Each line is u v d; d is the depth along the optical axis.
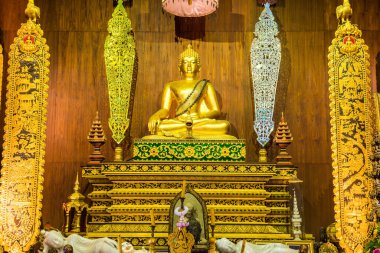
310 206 7.89
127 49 7.73
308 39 8.37
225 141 7.01
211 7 8.12
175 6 8.15
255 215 6.71
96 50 8.34
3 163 6.77
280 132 7.46
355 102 6.86
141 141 6.98
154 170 6.71
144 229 6.63
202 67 8.32
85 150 8.06
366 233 6.46
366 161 6.69
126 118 7.59
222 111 8.20
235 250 5.93
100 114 8.18
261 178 6.77
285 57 8.30
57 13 8.40
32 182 6.74
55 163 8.02
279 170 7.02
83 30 8.38
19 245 6.57
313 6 8.44
